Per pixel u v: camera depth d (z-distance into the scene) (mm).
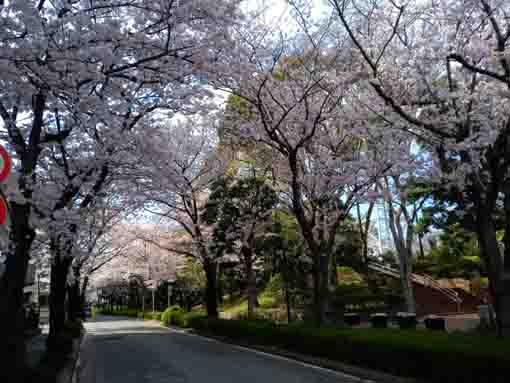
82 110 7035
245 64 11102
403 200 18438
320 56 13172
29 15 5625
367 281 28641
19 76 6230
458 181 9680
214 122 14992
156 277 35688
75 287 23359
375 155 13125
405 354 8797
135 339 20719
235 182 20922
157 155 11922
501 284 8789
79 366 12398
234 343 17562
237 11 8453
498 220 16844
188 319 25703
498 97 9500
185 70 8219
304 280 24453
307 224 13586
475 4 8906
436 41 8891
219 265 26156
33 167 7281
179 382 9461
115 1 7418
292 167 12977
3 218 4945
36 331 24219
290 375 9922
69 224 10398
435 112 9688
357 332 11375
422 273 31578
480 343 7945
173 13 7277
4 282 6898
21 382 6613
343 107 12992
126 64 7551
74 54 6199
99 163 9812
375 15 10523
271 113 13547
